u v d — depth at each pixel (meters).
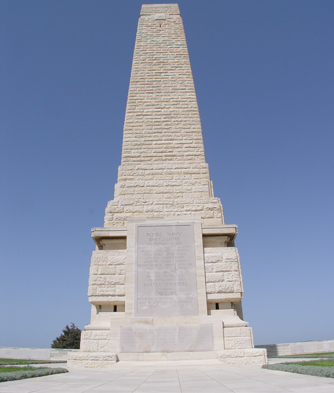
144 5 25.00
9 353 21.59
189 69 22.44
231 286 16.12
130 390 6.71
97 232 17.16
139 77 22.14
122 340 14.74
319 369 8.70
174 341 14.68
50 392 6.39
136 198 18.75
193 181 19.23
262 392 6.09
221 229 17.14
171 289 15.94
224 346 14.66
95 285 16.28
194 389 6.78
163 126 20.75
